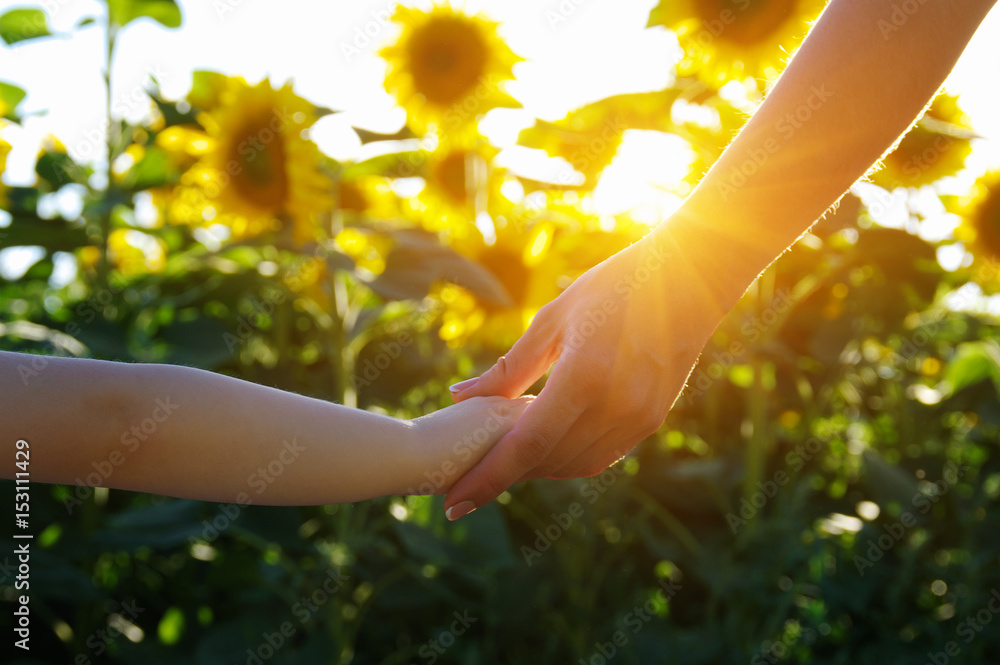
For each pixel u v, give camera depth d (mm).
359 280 1205
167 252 1735
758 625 1446
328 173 1429
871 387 2117
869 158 622
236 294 1451
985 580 1534
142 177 1534
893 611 1431
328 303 1361
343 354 1348
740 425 1887
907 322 1747
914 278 1582
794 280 1717
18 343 1165
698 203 634
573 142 1539
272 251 1435
